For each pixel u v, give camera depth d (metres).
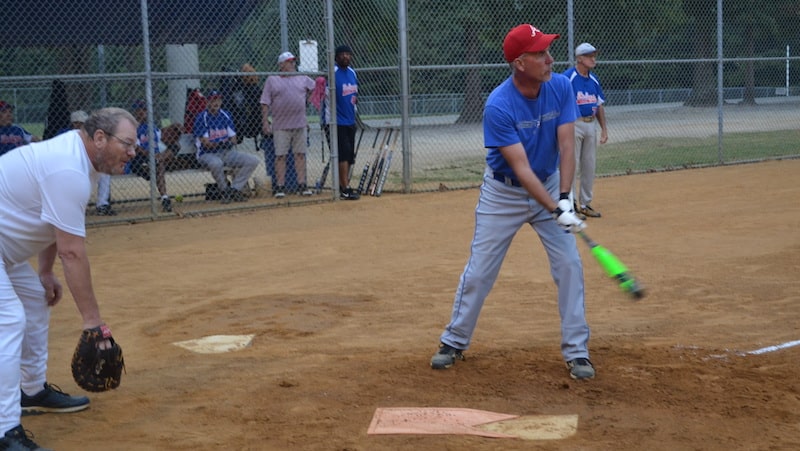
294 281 7.50
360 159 18.42
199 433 4.09
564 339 4.78
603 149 19.77
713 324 5.84
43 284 4.30
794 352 5.14
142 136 11.91
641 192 12.72
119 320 6.35
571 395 4.48
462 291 4.90
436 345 5.50
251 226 10.57
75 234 3.84
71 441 4.04
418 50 28.16
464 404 4.39
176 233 10.21
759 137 21.41
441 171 16.50
